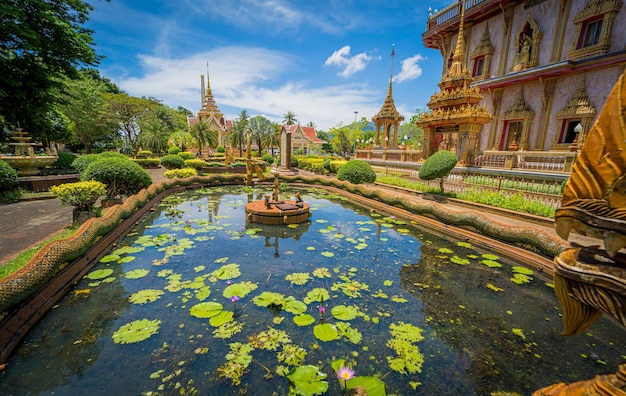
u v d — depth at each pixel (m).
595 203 1.17
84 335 2.54
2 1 8.38
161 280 3.60
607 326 2.90
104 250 4.43
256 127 34.12
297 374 2.03
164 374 2.11
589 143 1.21
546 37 11.37
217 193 10.71
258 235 5.62
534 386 2.11
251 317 2.84
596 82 9.84
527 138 11.92
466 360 2.35
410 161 13.26
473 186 8.55
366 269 4.17
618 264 1.20
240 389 1.98
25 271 2.58
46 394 1.94
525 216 6.13
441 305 3.23
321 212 7.94
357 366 2.23
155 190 8.23
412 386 2.06
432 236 5.85
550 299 3.41
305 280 3.71
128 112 28.86
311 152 48.00
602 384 1.20
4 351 2.21
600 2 9.63
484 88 13.10
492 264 4.41
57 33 9.60
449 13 15.30
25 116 10.73
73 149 29.92
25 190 8.57
